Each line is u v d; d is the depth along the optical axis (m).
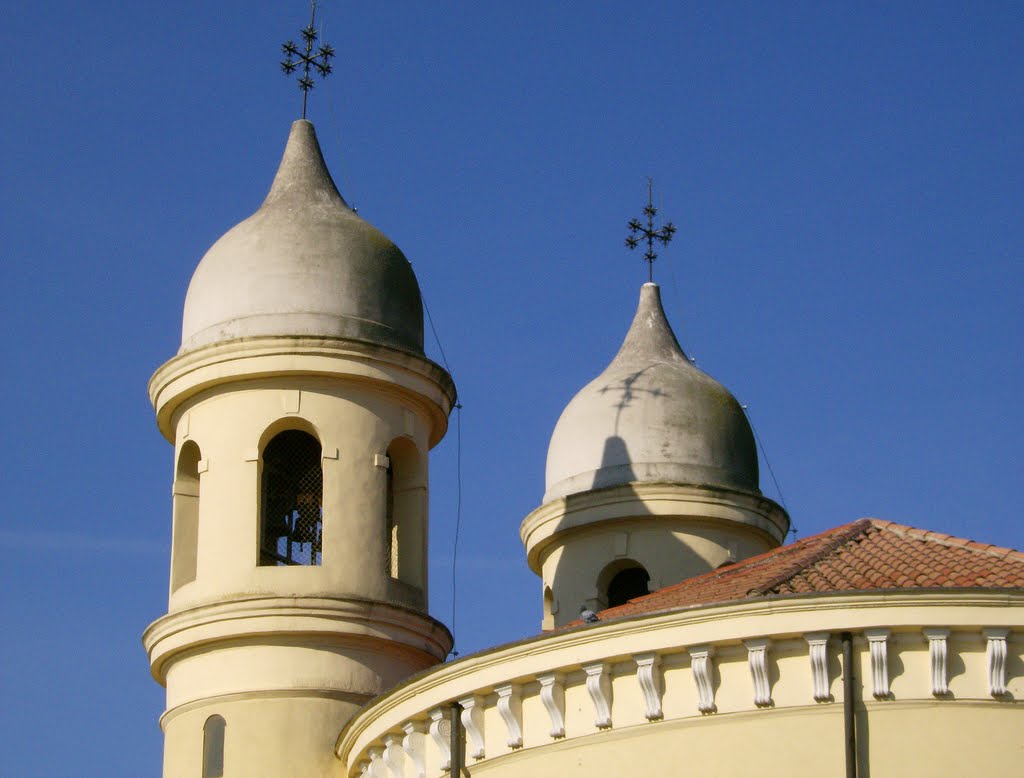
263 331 36.94
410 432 37.66
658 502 42.09
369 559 36.34
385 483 36.94
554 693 29.14
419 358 37.53
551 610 43.34
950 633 27.25
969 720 27.11
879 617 27.25
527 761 29.41
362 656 35.84
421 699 30.98
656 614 28.16
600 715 28.69
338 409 36.94
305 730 35.19
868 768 27.03
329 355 36.81
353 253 38.06
